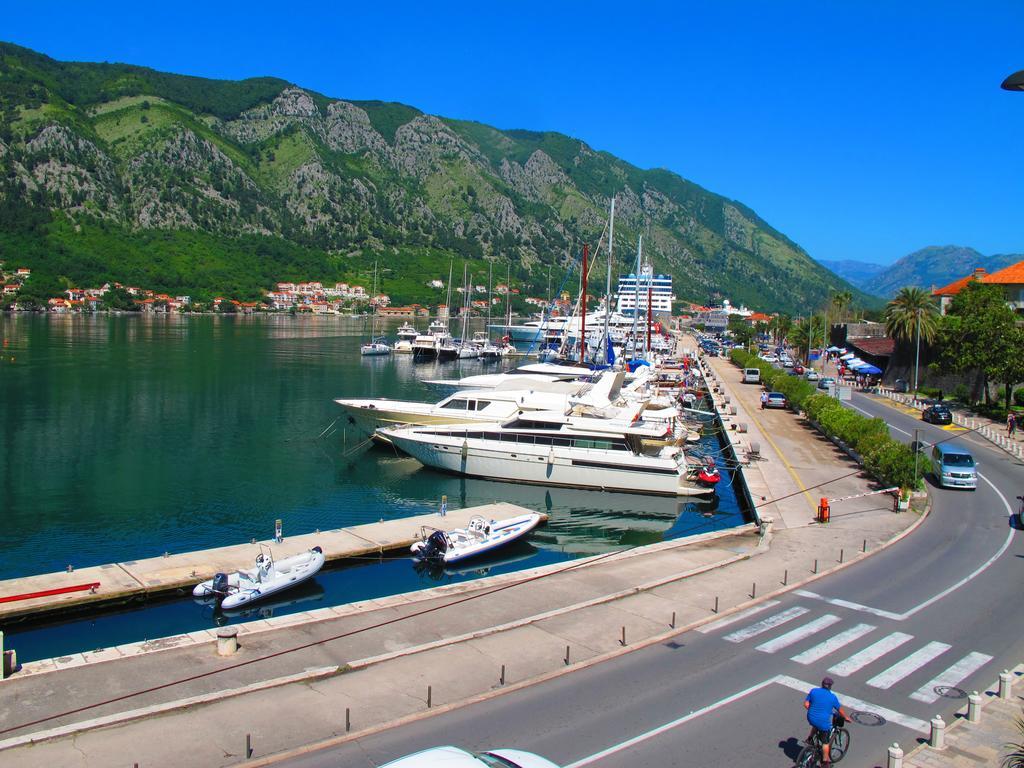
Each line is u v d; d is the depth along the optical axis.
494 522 39.88
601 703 18.84
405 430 55.59
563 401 56.78
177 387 95.88
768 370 105.50
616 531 43.81
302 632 23.52
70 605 28.56
